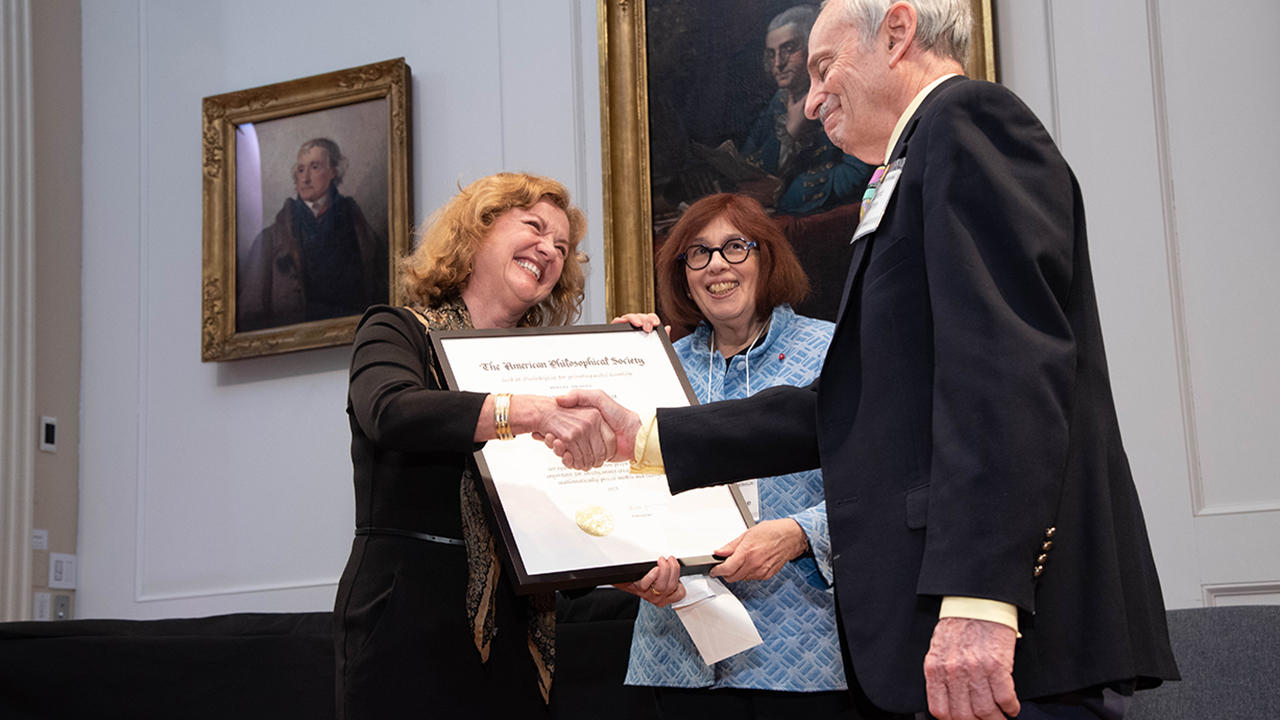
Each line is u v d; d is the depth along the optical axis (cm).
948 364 146
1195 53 383
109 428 536
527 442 224
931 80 183
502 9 488
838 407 169
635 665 245
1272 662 238
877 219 168
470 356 223
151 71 553
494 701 204
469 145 485
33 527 510
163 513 517
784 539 223
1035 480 138
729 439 193
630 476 228
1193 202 377
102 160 557
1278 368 361
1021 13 407
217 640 356
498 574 212
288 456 498
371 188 489
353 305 486
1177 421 369
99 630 376
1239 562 356
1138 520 158
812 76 197
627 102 452
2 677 354
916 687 146
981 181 154
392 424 197
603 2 458
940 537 140
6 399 507
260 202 509
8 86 527
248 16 537
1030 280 149
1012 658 138
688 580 224
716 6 447
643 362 240
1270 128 371
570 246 264
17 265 518
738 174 434
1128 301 380
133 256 544
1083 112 394
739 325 267
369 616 199
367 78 492
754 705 230
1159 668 147
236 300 507
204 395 519
